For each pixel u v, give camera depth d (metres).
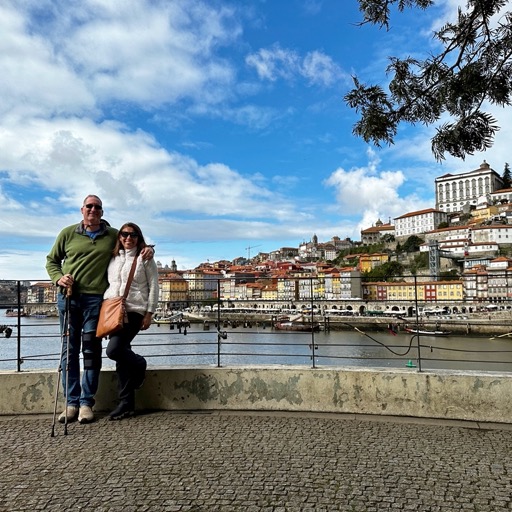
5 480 3.88
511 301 6.79
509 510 3.38
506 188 175.38
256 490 3.68
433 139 4.22
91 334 5.65
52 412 5.95
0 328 6.09
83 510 3.37
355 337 51.94
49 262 5.79
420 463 4.26
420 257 150.00
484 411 5.61
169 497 3.56
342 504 3.46
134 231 5.76
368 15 4.15
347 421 5.59
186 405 6.10
